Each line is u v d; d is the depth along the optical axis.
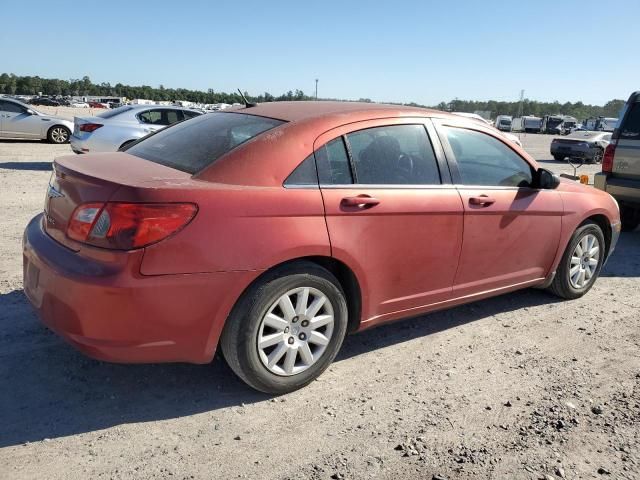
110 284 2.73
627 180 7.65
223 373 3.58
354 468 2.72
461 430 3.07
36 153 15.19
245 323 3.07
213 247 2.90
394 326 4.44
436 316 4.68
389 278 3.65
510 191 4.29
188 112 12.88
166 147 3.67
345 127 3.51
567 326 4.59
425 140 3.89
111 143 11.77
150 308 2.81
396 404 3.31
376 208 3.46
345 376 3.62
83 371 3.50
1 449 2.74
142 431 2.95
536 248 4.58
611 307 5.09
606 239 5.48
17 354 3.65
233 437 2.94
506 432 3.06
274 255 3.05
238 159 3.14
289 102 4.09
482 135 4.27
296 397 3.34
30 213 7.57
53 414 3.05
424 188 3.76
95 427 2.96
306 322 3.32
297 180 3.24
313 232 3.20
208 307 2.94
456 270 4.02
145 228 2.76
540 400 3.41
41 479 2.55
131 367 3.58
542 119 60.69
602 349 4.18
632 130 7.57
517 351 4.08
